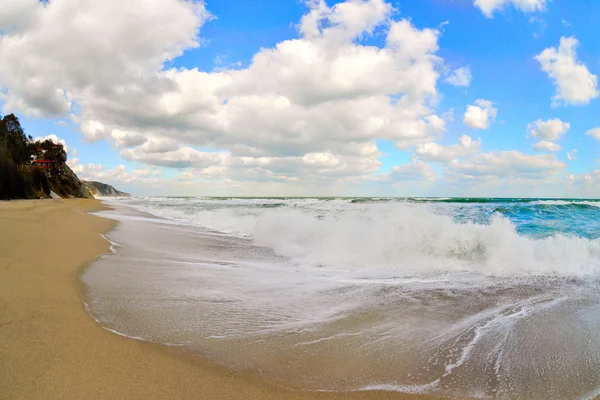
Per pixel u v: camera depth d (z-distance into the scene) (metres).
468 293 4.56
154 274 5.09
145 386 2.10
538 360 2.72
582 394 2.26
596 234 9.02
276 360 2.58
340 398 2.12
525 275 5.53
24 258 5.00
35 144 67.06
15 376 2.08
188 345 2.76
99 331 2.87
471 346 2.96
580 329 3.36
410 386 2.30
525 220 11.91
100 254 6.34
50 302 3.40
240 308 3.73
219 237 9.92
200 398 2.02
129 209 27.11
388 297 4.33
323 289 4.62
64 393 1.94
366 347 2.88
